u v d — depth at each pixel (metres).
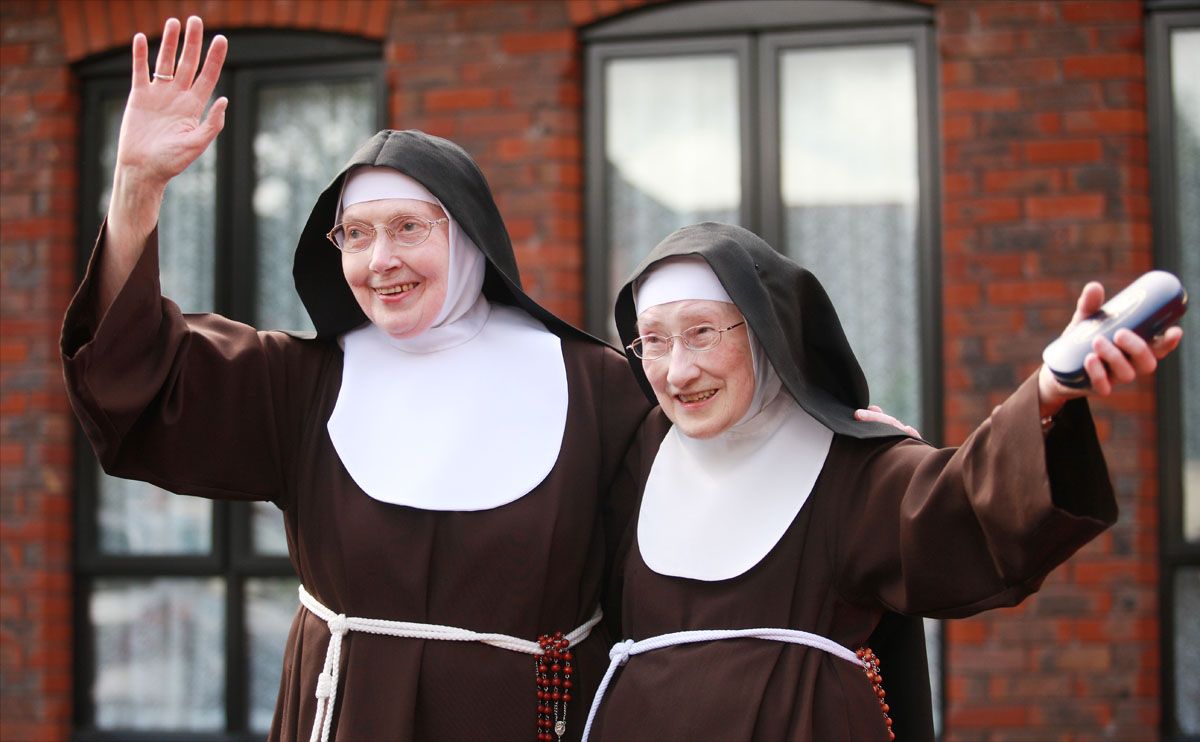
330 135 4.99
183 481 2.63
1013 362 4.34
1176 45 4.42
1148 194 4.38
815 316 2.65
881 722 2.45
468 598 2.62
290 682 2.71
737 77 4.68
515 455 2.68
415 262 2.64
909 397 4.56
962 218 4.38
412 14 4.77
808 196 4.65
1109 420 4.28
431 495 2.61
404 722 2.54
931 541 2.25
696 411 2.50
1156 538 4.32
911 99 4.59
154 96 2.47
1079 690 4.25
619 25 4.71
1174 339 1.99
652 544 2.58
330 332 2.82
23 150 5.00
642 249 4.73
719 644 2.45
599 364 2.86
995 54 4.39
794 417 2.57
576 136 4.70
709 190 4.71
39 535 4.90
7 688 4.89
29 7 5.02
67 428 4.96
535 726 2.62
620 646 2.56
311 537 2.68
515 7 4.70
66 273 4.99
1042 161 4.36
